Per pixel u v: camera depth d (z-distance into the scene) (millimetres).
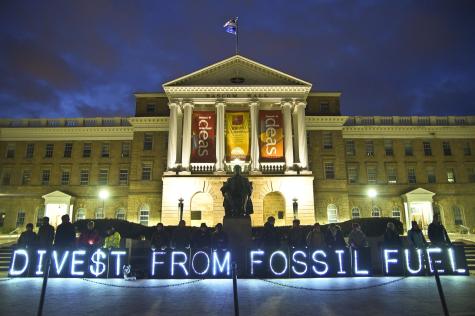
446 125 58375
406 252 19000
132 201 54375
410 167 57156
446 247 19250
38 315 10203
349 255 18500
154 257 18328
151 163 55500
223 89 50469
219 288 15227
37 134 59062
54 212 55625
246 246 19719
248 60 51562
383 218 35125
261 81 51312
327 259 18312
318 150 55438
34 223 56281
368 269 18516
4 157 58500
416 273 18766
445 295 13469
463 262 19141
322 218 53219
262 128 49625
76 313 10797
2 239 46344
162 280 17719
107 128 58594
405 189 56344
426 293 13930
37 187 57406
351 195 55844
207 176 47625
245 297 13219
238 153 48906
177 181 47812
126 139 58656
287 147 48844
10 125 59719
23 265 18297
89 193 57031
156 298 13102
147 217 54062
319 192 54094
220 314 10602
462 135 58312
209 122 49750
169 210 47062
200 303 12188
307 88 50594
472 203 56156
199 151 48812
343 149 55656
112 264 18578
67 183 57531
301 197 47438
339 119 56188
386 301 12438
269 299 12812
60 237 18531
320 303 12125
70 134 58969
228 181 21219
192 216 49500
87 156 58312
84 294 13938
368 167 56969
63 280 17547
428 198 54844
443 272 18953
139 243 24703
